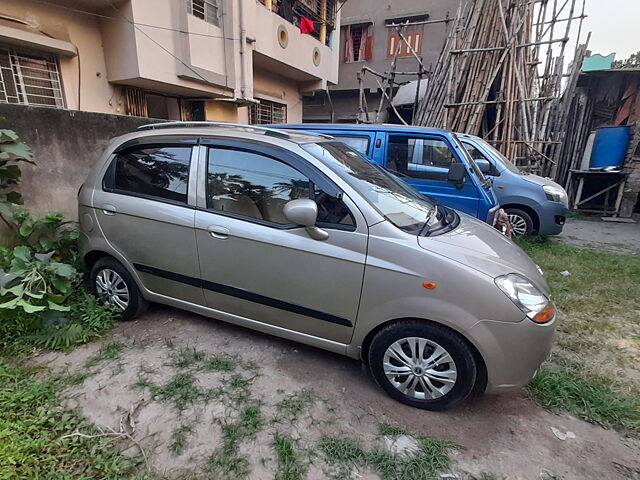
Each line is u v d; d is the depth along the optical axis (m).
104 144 4.51
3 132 3.10
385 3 15.57
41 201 3.96
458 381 2.07
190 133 2.67
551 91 9.27
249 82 8.96
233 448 1.88
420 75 9.98
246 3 8.49
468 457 1.89
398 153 4.83
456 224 2.58
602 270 4.75
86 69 6.64
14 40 5.60
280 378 2.42
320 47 12.35
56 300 2.71
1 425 1.88
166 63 6.98
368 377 2.47
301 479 1.74
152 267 2.78
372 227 2.13
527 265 2.32
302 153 2.37
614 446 2.00
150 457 1.82
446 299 1.99
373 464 1.83
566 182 9.62
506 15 8.20
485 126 8.82
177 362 2.54
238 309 2.59
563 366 2.69
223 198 2.50
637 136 8.23
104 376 2.37
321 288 2.25
